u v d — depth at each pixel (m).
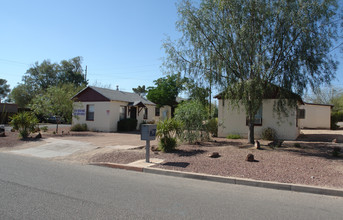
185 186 6.27
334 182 6.32
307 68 10.75
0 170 7.69
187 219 4.14
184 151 10.74
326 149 11.30
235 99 12.38
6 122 33.03
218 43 11.67
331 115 27.33
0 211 4.31
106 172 7.79
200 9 11.76
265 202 5.15
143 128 8.89
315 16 10.32
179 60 12.32
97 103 22.48
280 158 9.09
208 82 12.16
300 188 6.01
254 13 11.07
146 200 5.08
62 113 19.36
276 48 11.28
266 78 11.25
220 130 17.28
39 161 9.51
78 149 11.84
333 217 4.38
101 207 4.61
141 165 8.33
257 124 16.48
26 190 5.59
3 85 55.78
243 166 7.96
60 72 51.53
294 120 15.59
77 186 6.03
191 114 12.74
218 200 5.20
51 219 4.00
